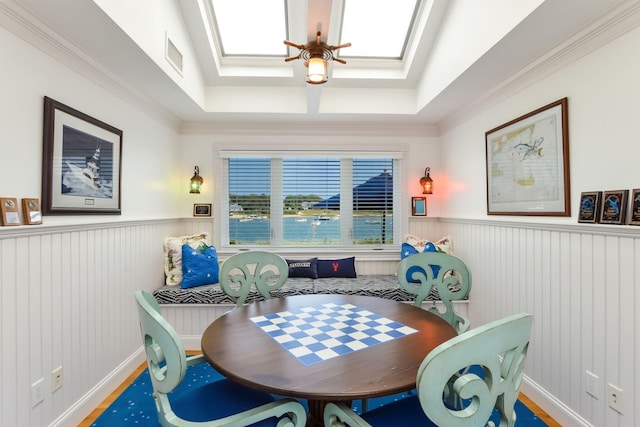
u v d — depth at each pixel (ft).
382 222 12.38
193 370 8.22
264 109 10.71
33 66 5.43
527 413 6.60
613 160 5.37
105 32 5.78
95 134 6.97
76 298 6.35
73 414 6.17
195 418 3.94
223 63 10.35
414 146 12.19
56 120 5.87
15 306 5.03
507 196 8.09
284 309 5.97
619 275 5.20
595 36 5.61
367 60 10.39
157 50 7.11
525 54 6.68
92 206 6.88
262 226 12.17
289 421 3.62
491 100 8.78
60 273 5.94
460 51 7.71
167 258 10.19
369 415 4.00
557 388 6.42
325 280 10.94
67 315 6.10
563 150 6.33
